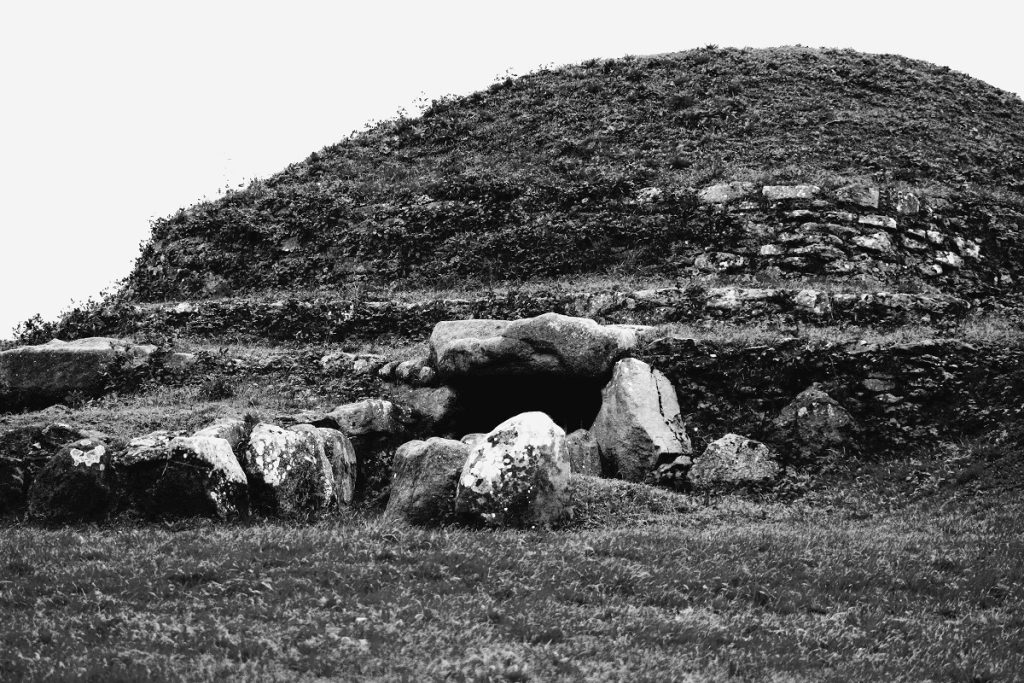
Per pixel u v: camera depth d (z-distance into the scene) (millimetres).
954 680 11938
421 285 37281
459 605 13422
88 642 11781
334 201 43094
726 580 15000
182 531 18219
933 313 30359
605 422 23453
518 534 17812
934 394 24031
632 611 13562
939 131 45250
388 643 11961
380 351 31047
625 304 31344
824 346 25266
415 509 19578
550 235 37344
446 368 25422
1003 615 14062
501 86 53531
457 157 45750
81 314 38250
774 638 12922
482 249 37938
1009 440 21984
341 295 36469
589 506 20266
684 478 22344
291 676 10984
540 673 11375
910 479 21734
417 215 40469
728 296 30500
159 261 42812
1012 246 36969
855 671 11969
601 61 54906
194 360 30391
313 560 15367
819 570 15602
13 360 29453
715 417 24422
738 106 46406
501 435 19250
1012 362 24406
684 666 11844
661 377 24500
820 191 36000
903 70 53250
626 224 36812
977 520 18812
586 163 42469
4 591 13586
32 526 19641
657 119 46312
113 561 15281
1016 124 49688
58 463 20125
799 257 33719
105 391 29297
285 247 41500
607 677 11328
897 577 15359
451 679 11047
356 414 23766
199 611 12961
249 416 23844
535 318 24719
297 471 20234
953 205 37438
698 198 37094
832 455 22953
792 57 53469
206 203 46156
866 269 33250
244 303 36094
